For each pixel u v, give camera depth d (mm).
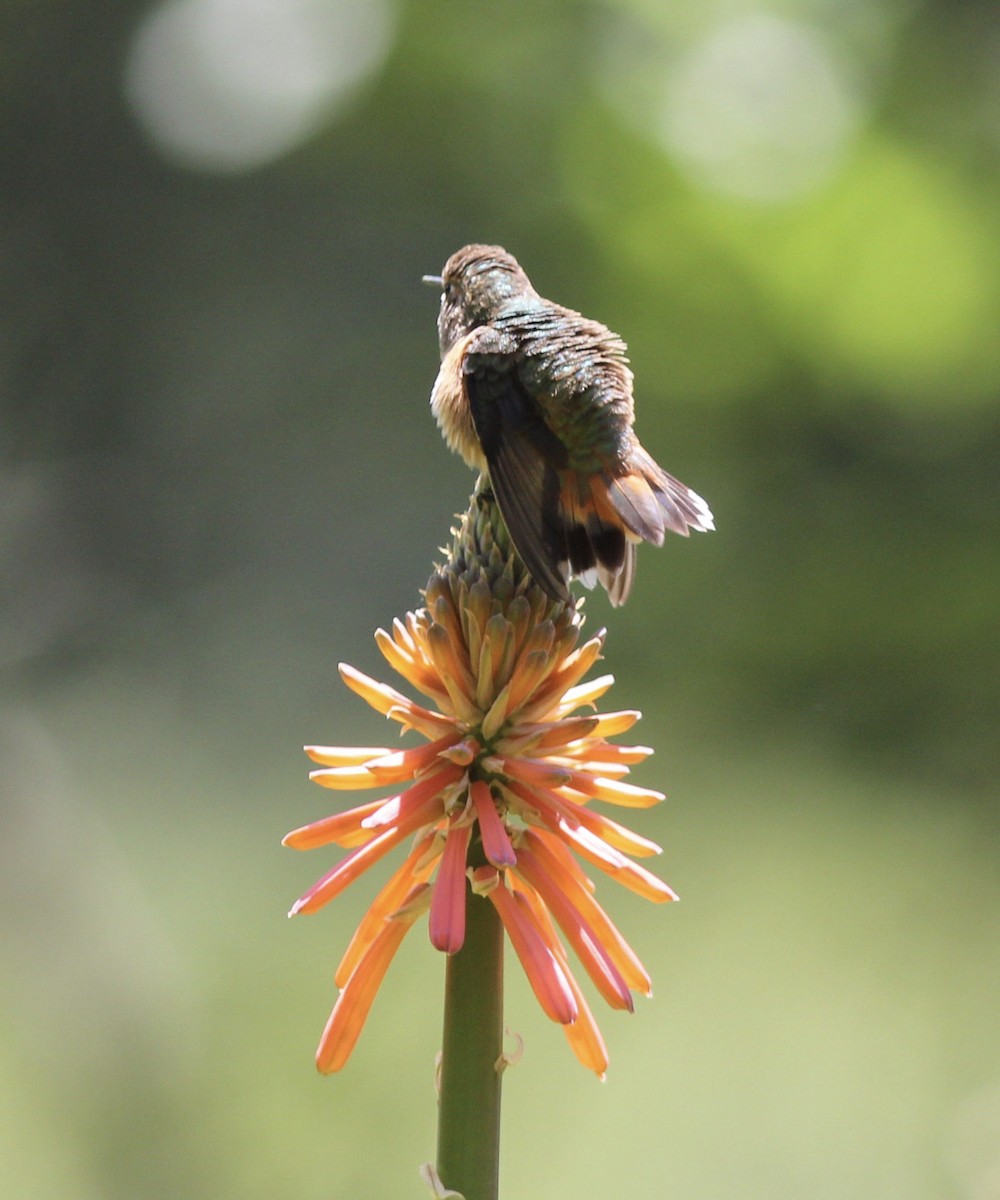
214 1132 10367
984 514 16453
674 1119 11016
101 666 17891
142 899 12953
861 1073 11391
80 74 20859
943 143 16750
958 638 16312
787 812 14789
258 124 20859
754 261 16375
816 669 16578
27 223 20672
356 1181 9961
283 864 13812
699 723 16328
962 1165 10445
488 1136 3164
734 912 13250
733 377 16953
